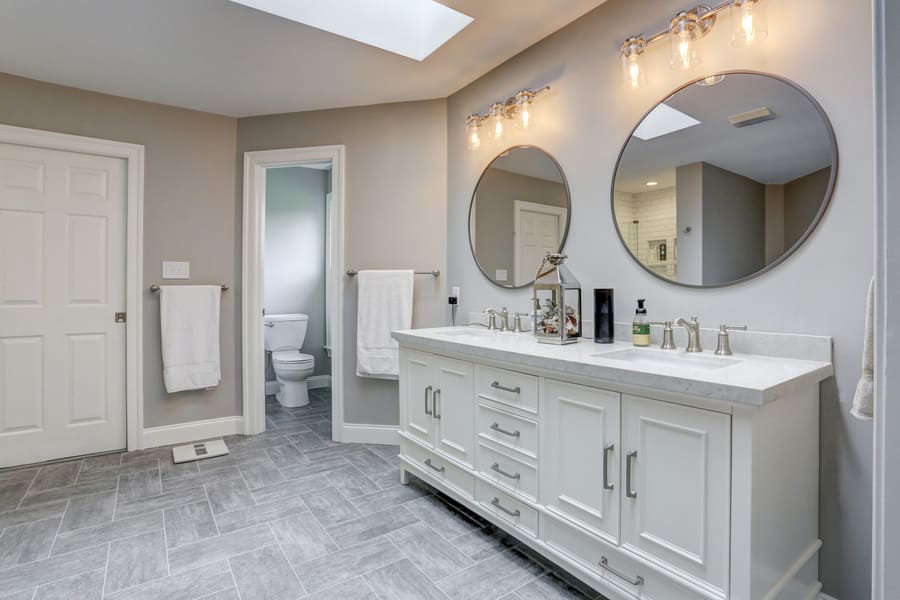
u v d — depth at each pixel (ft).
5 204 8.64
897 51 1.40
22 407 8.83
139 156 9.78
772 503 4.03
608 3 6.79
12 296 8.73
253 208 10.80
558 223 7.57
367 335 9.96
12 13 6.73
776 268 5.17
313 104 10.23
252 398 10.78
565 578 5.48
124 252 9.74
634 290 6.53
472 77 9.08
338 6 7.40
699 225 5.80
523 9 6.95
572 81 7.30
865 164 4.56
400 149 10.22
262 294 10.97
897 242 1.40
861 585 4.63
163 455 9.46
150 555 5.90
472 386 6.55
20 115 8.70
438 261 10.07
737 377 4.05
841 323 4.72
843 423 4.71
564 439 5.23
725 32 5.59
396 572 5.57
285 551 6.00
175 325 10.03
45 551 5.98
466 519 6.87
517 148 8.32
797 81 5.00
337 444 10.16
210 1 6.50
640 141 6.41
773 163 5.18
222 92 9.55
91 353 9.43
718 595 3.92
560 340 6.34
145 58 8.09
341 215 10.34
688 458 4.13
